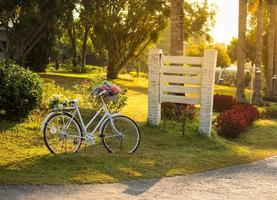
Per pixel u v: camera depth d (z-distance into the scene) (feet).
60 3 94.89
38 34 103.76
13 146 29.14
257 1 96.12
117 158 27.40
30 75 36.60
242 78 83.46
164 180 24.06
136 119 44.21
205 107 37.68
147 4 120.67
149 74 39.47
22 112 34.94
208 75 37.58
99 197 20.45
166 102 40.29
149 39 135.95
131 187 22.35
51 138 27.71
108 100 29.53
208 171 26.84
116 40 127.95
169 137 36.11
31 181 21.99
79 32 150.00
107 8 119.44
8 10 93.45
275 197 21.77
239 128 42.93
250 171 27.27
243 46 83.05
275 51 125.29
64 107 27.73
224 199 21.13
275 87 118.11
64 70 155.12
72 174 23.58
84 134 28.09
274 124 57.47
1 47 108.88
